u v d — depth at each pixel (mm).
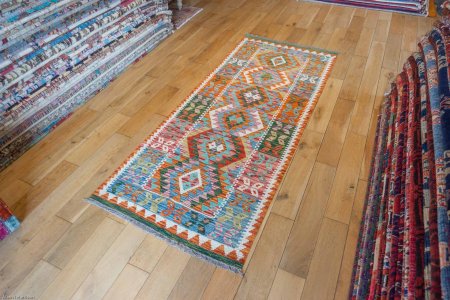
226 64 2582
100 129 2021
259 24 3133
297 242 1448
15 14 1725
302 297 1277
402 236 1071
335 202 1606
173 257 1400
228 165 1787
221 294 1288
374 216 1385
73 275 1344
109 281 1325
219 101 2219
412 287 859
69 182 1709
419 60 1747
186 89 2334
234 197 1631
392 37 2895
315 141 1921
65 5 1989
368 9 3375
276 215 1553
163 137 1960
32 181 1713
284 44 2816
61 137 1970
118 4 2383
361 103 2182
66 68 2078
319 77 2418
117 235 1478
